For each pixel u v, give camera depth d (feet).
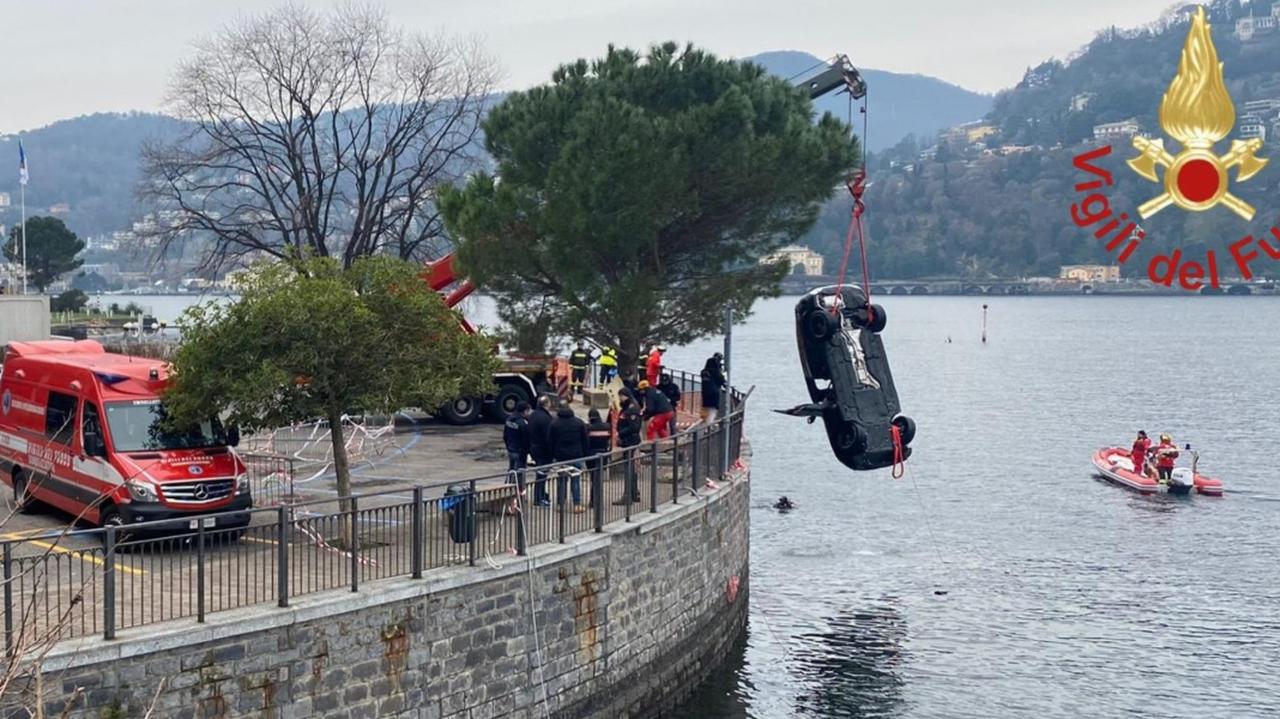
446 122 182.09
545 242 112.88
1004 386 348.38
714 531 87.97
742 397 119.75
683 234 116.88
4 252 312.91
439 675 60.54
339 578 59.41
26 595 55.06
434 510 63.16
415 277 72.95
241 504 69.97
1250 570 127.65
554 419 79.97
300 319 66.80
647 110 114.83
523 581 64.85
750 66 119.14
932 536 141.90
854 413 77.92
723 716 82.53
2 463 80.38
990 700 88.99
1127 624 108.17
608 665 71.46
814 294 79.10
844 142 114.73
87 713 48.70
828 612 109.70
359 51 180.86
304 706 55.01
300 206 180.65
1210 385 350.02
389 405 69.36
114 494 67.87
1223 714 87.45
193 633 51.24
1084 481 181.06
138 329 220.23
